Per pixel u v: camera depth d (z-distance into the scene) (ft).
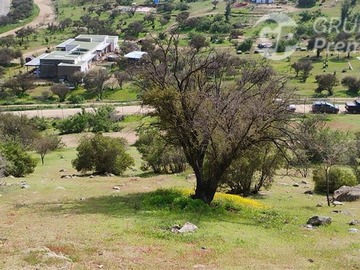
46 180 103.65
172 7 552.00
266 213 73.20
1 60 383.86
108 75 332.80
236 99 71.77
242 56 351.46
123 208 69.51
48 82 349.00
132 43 410.52
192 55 80.59
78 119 227.20
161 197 73.46
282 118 72.23
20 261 43.52
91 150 119.55
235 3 555.69
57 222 60.03
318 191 104.37
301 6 514.27
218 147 72.43
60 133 225.15
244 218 69.41
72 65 348.59
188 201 70.95
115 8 583.99
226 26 447.83
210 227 60.13
